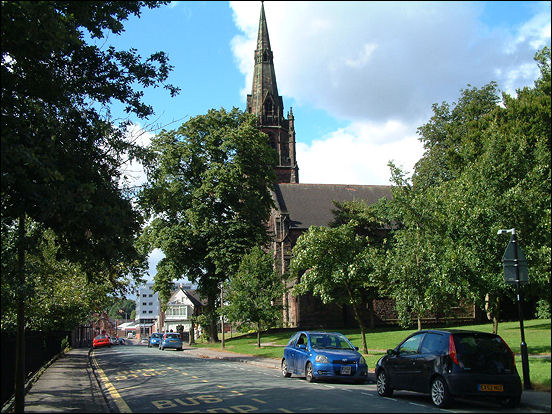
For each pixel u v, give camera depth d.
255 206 46.53
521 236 18.30
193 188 46.84
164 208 16.83
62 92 15.02
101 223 12.99
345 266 26.55
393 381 13.76
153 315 174.75
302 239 27.66
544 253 17.56
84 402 13.51
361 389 15.87
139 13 16.05
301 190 65.44
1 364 12.63
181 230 45.31
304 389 15.66
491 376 11.70
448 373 11.77
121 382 18.88
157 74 16.62
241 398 13.77
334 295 34.97
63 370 23.80
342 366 17.22
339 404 12.45
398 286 23.41
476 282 18.86
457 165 33.09
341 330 51.16
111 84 16.02
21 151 10.50
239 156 47.00
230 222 46.06
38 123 14.31
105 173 15.03
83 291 32.31
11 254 13.85
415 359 12.93
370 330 49.09
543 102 25.38
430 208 21.09
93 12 14.98
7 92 14.02
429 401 13.28
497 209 18.48
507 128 26.36
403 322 23.19
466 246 18.84
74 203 11.23
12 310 18.59
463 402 12.95
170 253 46.09
